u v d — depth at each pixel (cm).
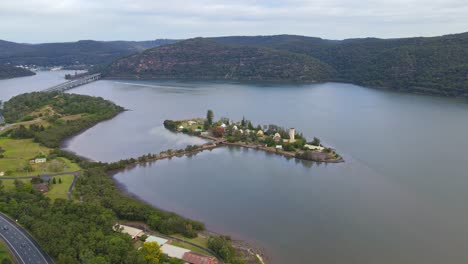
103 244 13375
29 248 13900
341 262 14475
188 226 15850
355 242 15838
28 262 13012
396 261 14512
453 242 15825
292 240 15988
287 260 14550
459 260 14575
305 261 14500
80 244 13300
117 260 12825
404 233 16562
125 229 15662
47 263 12962
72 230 14225
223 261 13938
